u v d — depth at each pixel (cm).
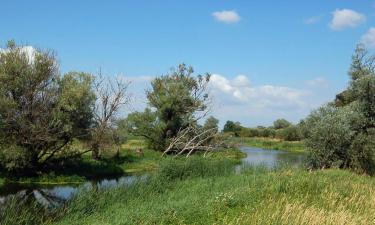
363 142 3061
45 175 3591
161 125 5616
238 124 12106
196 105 5828
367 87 3203
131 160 4756
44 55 3791
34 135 3609
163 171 2605
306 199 1755
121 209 1653
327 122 3183
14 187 3219
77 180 3588
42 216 1630
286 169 2542
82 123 4094
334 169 2825
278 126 13312
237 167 3322
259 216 1447
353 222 1428
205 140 5384
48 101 3791
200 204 1634
